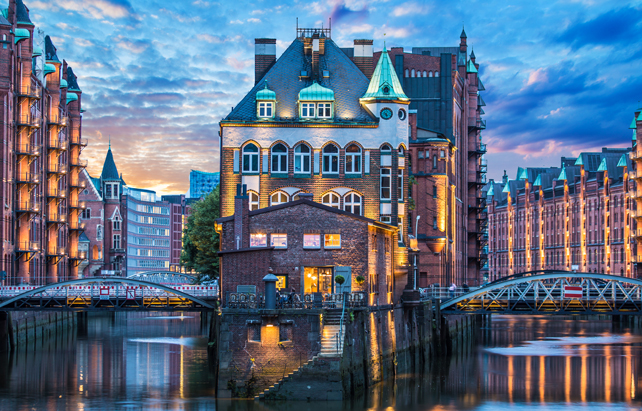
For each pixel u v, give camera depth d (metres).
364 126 78.06
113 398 54.59
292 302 53.81
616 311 75.69
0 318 78.75
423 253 103.44
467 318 112.50
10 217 93.81
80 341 93.88
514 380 65.56
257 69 85.75
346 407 52.31
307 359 51.28
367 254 59.00
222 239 60.03
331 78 80.75
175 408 50.88
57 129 112.75
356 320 55.97
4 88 90.50
